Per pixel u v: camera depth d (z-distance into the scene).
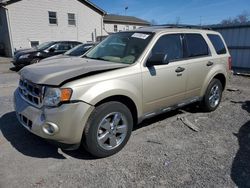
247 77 9.80
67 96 2.84
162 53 3.66
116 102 3.30
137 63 3.58
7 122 4.52
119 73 3.32
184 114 5.13
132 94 3.44
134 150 3.53
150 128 4.35
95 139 3.14
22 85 3.46
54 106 2.87
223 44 5.50
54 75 3.07
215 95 5.32
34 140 3.79
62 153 3.43
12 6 20.02
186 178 2.88
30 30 21.27
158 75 3.79
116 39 4.32
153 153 3.45
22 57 11.58
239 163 3.21
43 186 2.71
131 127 3.59
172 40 4.20
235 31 11.09
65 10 23.03
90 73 3.13
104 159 3.29
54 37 22.81
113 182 2.79
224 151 3.53
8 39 20.78
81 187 2.70
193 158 3.32
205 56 4.84
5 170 2.99
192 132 4.21
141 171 3.01
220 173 2.98
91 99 2.97
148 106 3.79
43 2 21.48
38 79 3.05
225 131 4.27
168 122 4.66
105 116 3.20
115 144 3.40
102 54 4.20
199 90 4.82
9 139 3.82
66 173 2.96
